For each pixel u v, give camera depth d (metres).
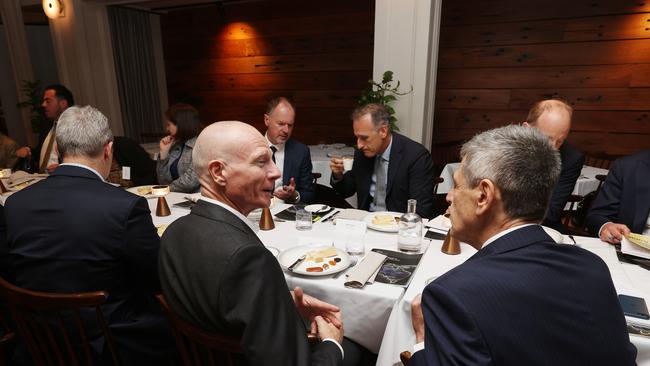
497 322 0.62
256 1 5.52
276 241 1.59
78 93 5.57
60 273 1.16
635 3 3.80
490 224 0.79
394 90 3.73
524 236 0.74
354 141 5.43
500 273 0.68
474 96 4.66
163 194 2.22
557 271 0.69
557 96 4.30
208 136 0.91
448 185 3.62
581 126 4.27
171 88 6.36
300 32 5.40
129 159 3.02
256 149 0.90
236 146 0.89
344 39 5.19
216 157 0.89
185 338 0.96
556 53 4.21
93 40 5.36
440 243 1.55
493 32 4.43
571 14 4.07
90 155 1.32
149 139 6.08
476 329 0.62
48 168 2.76
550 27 4.18
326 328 1.03
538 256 0.71
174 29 6.09
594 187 3.07
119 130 5.68
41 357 1.18
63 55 5.49
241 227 0.88
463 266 0.74
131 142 3.05
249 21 5.64
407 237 1.47
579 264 0.73
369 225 1.73
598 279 0.72
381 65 3.75
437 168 4.51
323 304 1.07
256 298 0.76
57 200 1.18
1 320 1.37
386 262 1.38
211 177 0.91
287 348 0.78
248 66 5.81
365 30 5.05
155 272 1.25
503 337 0.61
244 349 0.75
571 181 1.99
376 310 1.19
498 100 4.56
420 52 3.58
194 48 6.06
